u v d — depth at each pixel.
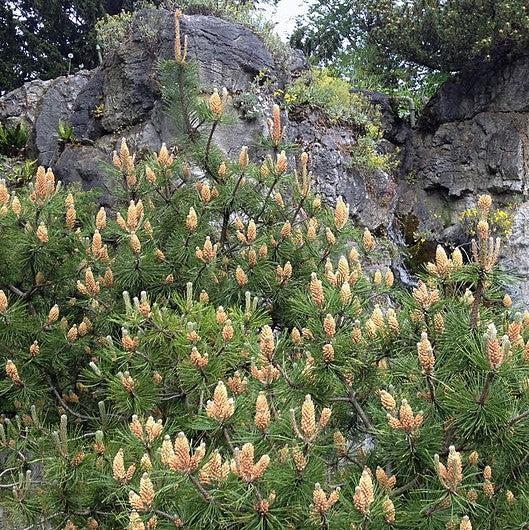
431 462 2.57
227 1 10.20
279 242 4.72
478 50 10.31
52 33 18.83
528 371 2.54
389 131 11.56
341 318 3.14
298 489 2.34
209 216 4.84
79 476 3.18
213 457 2.21
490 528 2.64
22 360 4.01
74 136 9.23
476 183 10.45
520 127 10.34
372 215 9.59
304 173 4.91
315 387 2.95
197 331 3.20
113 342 3.83
